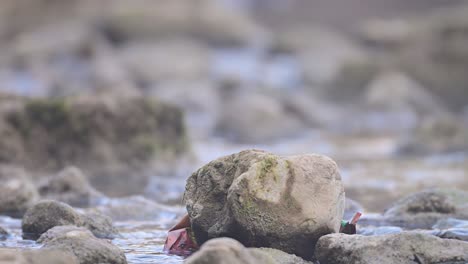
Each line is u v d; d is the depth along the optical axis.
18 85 50.25
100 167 22.52
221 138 39.06
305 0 93.25
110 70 52.72
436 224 12.98
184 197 10.88
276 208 9.96
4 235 12.10
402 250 9.70
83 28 64.25
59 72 53.53
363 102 49.50
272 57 66.50
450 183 20.89
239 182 10.03
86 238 9.89
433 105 49.22
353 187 20.00
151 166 23.48
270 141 38.22
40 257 8.72
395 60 57.53
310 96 51.88
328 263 9.90
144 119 23.98
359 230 12.69
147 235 12.67
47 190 16.66
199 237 10.66
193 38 67.62
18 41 62.47
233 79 53.41
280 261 9.61
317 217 10.00
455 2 88.31
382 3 91.69
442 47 57.69
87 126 22.86
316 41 69.75
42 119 22.41
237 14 75.12
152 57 58.28
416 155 30.19
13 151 21.62
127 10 67.00
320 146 34.56
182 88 49.78
